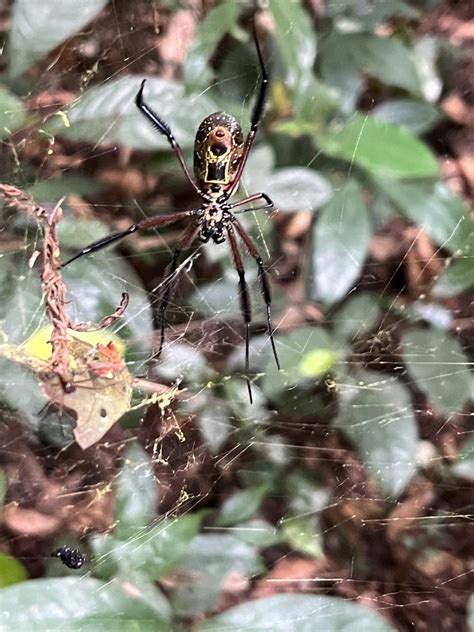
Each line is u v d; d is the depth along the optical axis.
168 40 0.24
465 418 0.21
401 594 0.21
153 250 0.23
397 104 0.22
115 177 0.23
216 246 0.21
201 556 0.18
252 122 0.18
